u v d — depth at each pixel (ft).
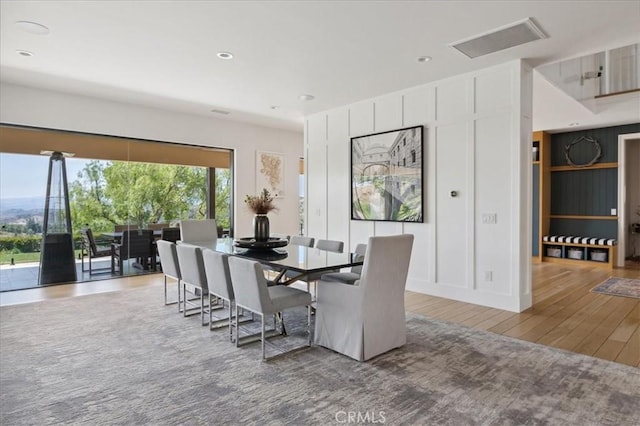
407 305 14.40
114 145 19.57
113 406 7.32
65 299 15.47
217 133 22.94
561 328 11.77
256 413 7.06
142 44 12.08
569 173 26.32
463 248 14.93
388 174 17.37
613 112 20.36
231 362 9.32
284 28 10.92
